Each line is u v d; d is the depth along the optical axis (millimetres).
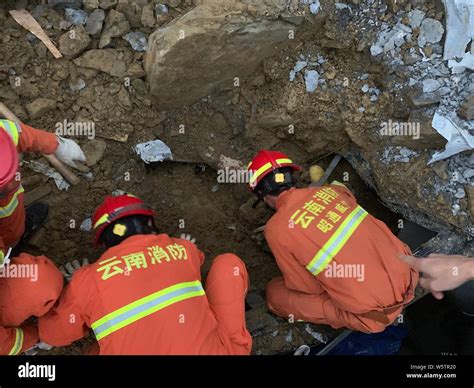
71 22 3066
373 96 3061
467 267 2469
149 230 2633
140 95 3146
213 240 3348
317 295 2891
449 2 2801
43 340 2578
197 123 3264
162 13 3051
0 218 2514
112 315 2307
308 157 3371
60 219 3090
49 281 2445
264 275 3365
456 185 2912
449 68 2844
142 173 3262
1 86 2990
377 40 2988
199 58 2910
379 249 2678
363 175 3316
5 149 2143
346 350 3055
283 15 2908
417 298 3197
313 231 2645
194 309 2395
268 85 3176
